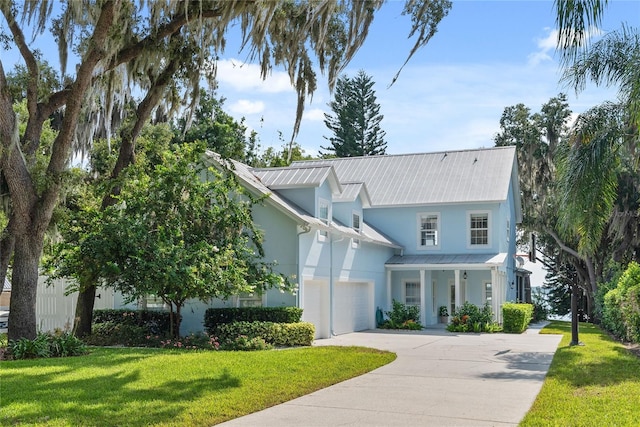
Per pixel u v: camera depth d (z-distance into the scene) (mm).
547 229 37562
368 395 9977
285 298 19828
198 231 17406
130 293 17562
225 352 14664
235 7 13500
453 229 29047
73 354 14070
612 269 31266
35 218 14344
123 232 15852
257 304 20109
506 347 18281
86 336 17766
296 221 19828
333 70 15469
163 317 19734
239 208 17750
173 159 17797
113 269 15594
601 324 29031
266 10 13594
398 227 29984
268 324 17547
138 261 15625
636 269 19266
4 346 14531
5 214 15336
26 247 14297
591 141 16359
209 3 14688
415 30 12594
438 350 17328
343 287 24031
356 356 14516
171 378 10547
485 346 18625
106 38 14422
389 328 26469
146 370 11328
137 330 17500
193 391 9508
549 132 37031
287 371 11773
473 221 28906
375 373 12516
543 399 9430
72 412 7980
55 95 15141
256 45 14422
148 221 16672
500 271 27797
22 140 14797
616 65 16344
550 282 47656
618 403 8891
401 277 29516
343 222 24688
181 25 15484
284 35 15406
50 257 17234
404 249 29781
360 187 25094
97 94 16984
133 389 9547
